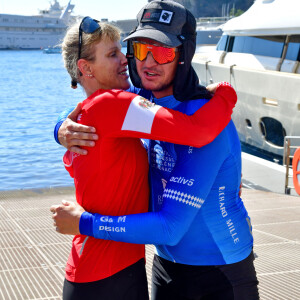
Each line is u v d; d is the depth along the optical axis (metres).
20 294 3.05
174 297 1.67
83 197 1.57
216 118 1.49
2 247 4.11
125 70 1.73
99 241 1.55
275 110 11.37
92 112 1.54
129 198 1.58
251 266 1.64
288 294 3.15
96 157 1.53
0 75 57.41
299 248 4.29
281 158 11.95
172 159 1.58
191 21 1.55
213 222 1.55
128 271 1.59
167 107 1.64
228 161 1.54
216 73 13.61
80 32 1.65
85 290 1.56
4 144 16.41
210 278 1.58
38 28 165.62
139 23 1.62
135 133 1.49
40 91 38.22
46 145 16.06
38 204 6.08
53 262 3.68
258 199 7.00
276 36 11.90
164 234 1.45
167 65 1.57
